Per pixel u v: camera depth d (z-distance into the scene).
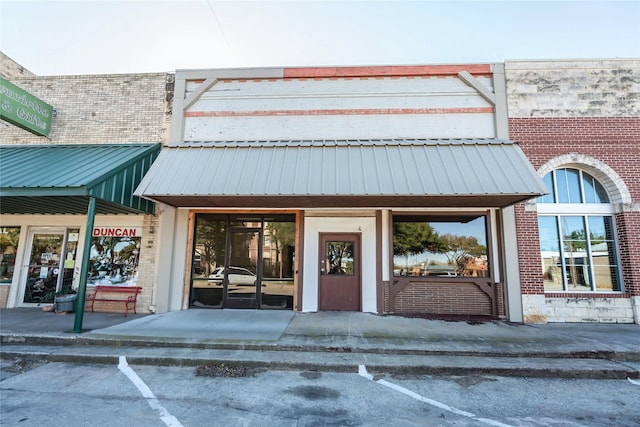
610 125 9.66
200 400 4.61
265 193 7.72
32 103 9.86
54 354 6.15
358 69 10.17
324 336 7.13
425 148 8.82
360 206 9.62
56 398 4.63
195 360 5.93
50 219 10.45
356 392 4.94
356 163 8.41
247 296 10.07
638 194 9.39
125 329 7.55
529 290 9.13
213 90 10.41
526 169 8.03
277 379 5.39
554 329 8.12
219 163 8.65
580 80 9.86
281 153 8.86
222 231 10.36
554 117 9.72
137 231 10.11
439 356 6.30
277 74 10.27
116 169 8.14
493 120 9.84
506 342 6.90
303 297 9.81
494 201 8.67
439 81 10.09
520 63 9.96
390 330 7.69
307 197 8.25
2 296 10.25
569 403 4.66
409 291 9.74
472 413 4.32
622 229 9.38
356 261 10.01
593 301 9.12
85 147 10.04
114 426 3.87
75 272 10.20
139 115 10.46
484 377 5.59
